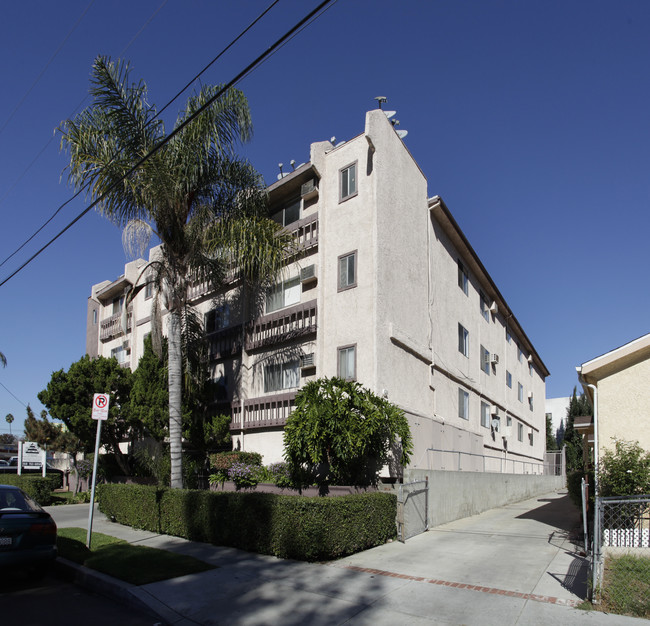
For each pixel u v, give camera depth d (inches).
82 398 761.6
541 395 1733.5
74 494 863.7
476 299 1026.1
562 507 780.6
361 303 616.4
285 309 692.7
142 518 530.9
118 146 555.2
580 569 350.6
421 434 631.8
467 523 585.6
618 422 408.5
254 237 606.9
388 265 641.0
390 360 616.4
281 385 685.3
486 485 747.4
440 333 798.5
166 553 402.6
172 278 587.2
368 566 373.4
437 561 386.9
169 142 577.3
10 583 359.6
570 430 1868.8
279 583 332.5
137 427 741.3
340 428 468.1
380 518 447.2
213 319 838.5
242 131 591.2
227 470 617.9
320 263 667.4
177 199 573.9
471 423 920.3
